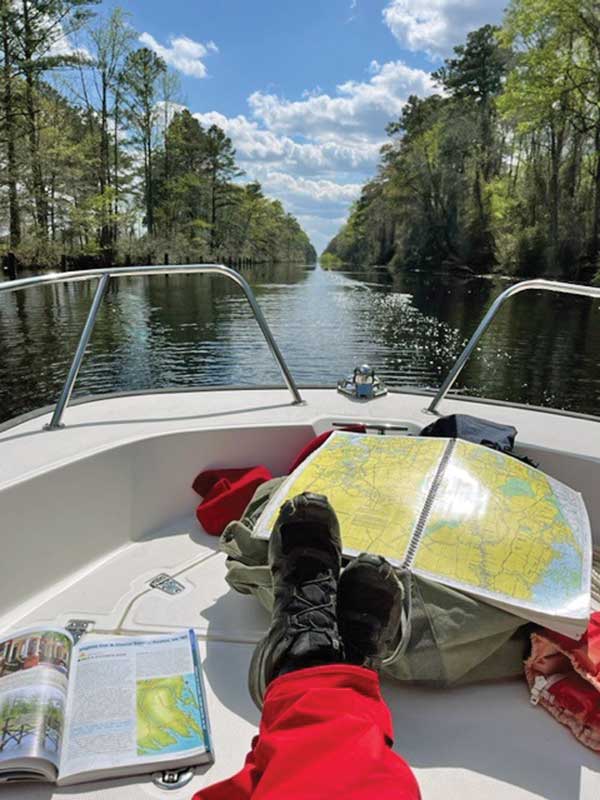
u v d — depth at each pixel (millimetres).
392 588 814
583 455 1438
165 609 1184
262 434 1604
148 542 1455
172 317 12703
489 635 965
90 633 1101
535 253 21719
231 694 969
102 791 784
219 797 652
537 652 973
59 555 1257
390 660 879
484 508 1111
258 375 7852
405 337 10812
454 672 970
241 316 13164
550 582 993
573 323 12227
